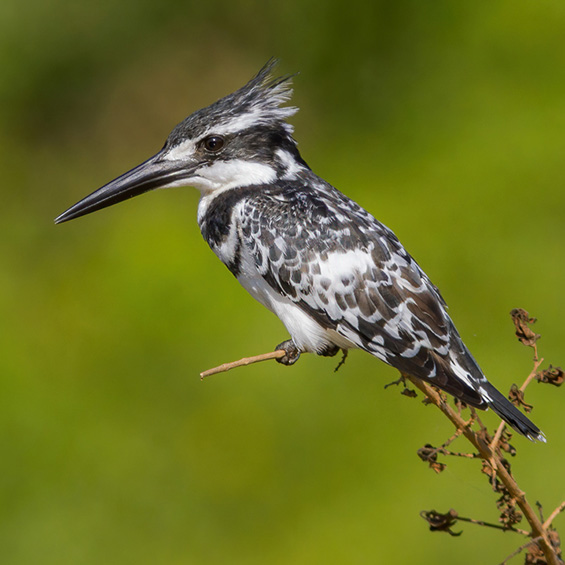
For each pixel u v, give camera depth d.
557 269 11.79
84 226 13.41
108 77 15.13
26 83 14.82
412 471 10.48
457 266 11.98
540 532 5.56
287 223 6.96
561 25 13.09
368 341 6.73
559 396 10.85
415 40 13.88
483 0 13.51
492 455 5.56
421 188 12.60
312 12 14.54
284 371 11.13
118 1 14.99
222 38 15.17
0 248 13.67
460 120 13.09
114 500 10.84
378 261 6.73
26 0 14.70
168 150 7.48
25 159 14.71
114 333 11.80
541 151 12.45
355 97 13.98
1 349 11.71
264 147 7.34
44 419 11.23
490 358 11.37
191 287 11.91
